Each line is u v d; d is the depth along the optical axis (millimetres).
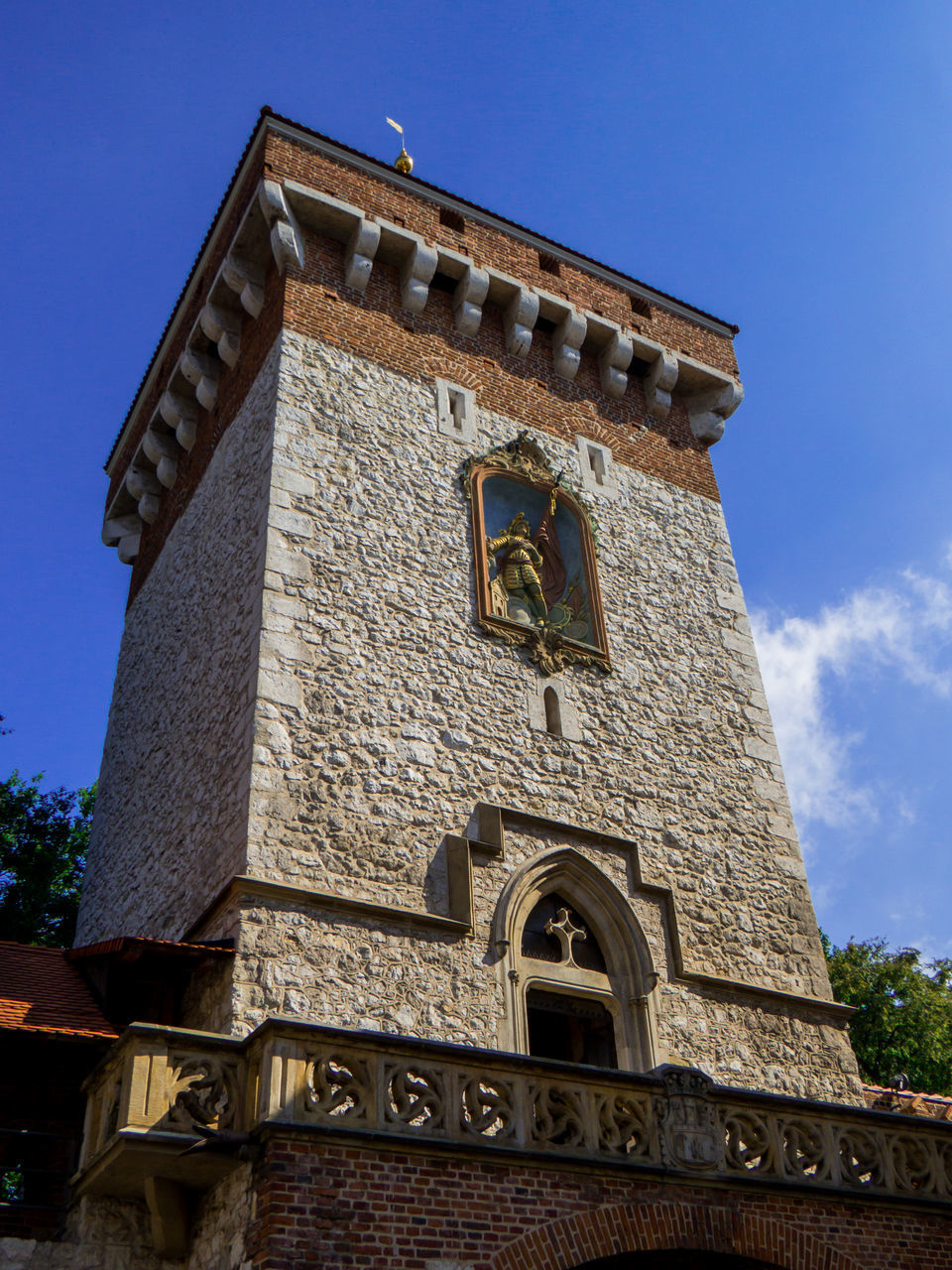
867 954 32031
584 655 17469
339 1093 10023
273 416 16844
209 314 19547
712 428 21859
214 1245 10289
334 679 15008
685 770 17438
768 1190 11586
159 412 21266
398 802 14539
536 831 15359
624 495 19891
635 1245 10578
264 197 18297
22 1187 12578
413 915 13664
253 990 12305
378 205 19375
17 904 23938
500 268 20203
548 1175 10547
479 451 18500
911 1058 29547
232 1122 10070
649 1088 11453
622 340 20969
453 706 15766
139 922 15992
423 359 18875
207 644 16812
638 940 15180
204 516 18875
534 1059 10984
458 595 16812
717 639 19297
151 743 18109
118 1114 10227
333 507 16438
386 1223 9625
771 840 17609
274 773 13883
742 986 15711
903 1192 12453
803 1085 15555
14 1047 12281
